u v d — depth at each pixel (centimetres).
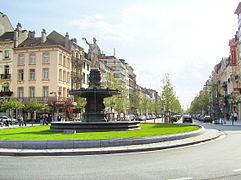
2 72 5275
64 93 5362
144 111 9775
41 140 1200
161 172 767
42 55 5094
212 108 7056
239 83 5431
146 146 1234
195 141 1434
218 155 1051
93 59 2223
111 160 970
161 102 5106
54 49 5044
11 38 5356
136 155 1074
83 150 1129
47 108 4956
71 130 1719
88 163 918
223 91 7506
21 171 804
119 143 1257
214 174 738
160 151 1174
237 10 5041
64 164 905
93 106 2144
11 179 710
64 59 5400
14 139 1341
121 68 9000
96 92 2067
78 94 2164
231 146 1320
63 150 1140
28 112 5062
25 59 5172
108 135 1491
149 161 939
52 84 5012
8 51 5272
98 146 1214
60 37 5653
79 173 767
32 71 5147
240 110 5394
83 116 2156
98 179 696
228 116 5797
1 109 4553
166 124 2981
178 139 1502
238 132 2219
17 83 5175
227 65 6650
